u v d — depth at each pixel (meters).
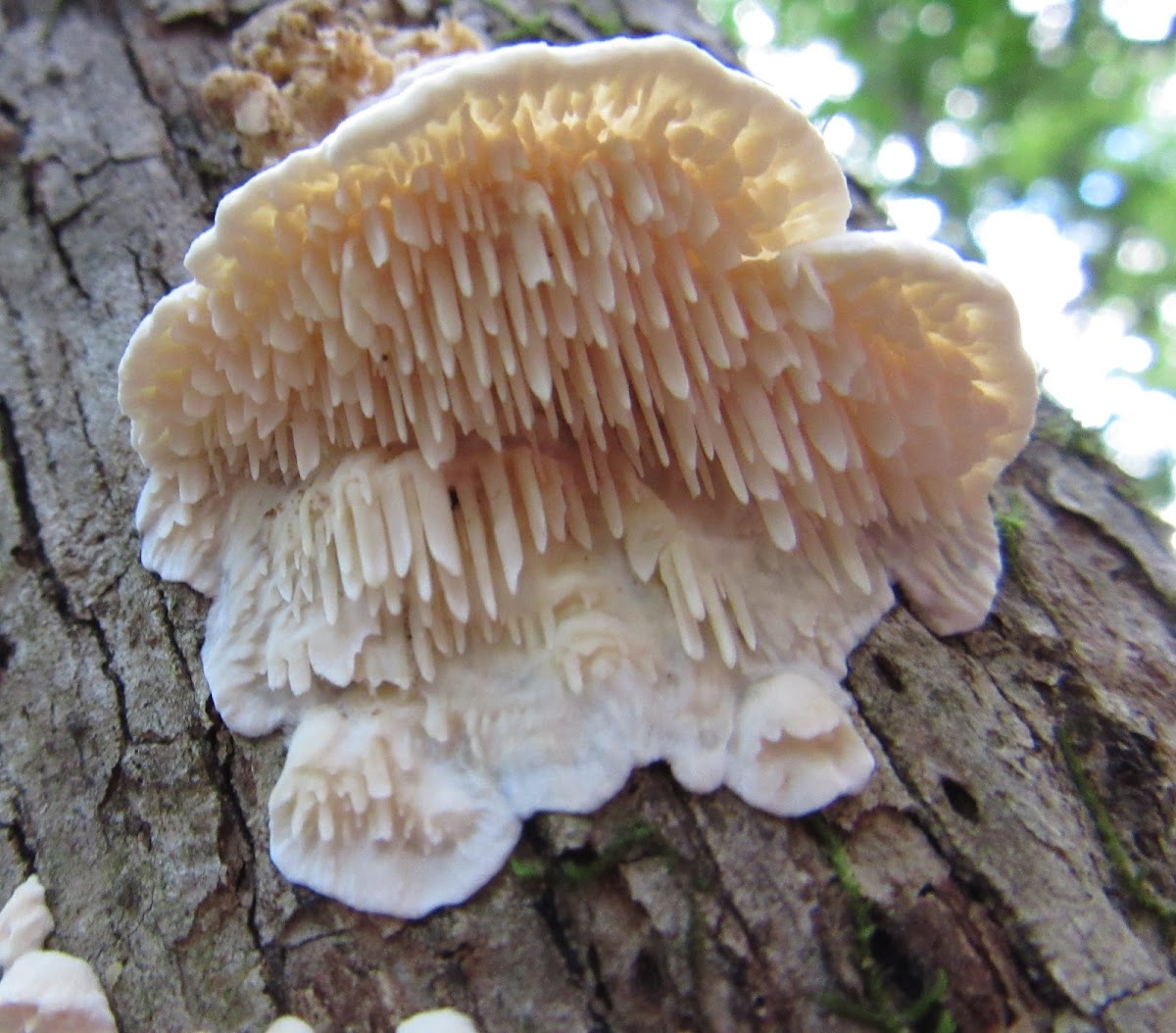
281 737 0.09
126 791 0.09
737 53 0.18
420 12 0.16
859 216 0.16
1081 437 0.13
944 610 0.10
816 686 0.09
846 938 0.08
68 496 0.11
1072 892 0.08
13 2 0.17
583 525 0.10
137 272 0.13
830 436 0.09
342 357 0.08
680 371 0.09
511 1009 0.08
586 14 0.17
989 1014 0.08
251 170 0.14
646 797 0.09
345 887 0.09
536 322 0.08
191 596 0.10
